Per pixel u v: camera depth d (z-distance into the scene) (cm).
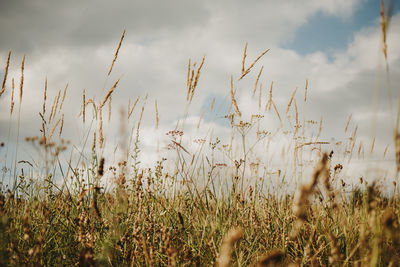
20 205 232
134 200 246
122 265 195
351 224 219
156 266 199
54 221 225
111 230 210
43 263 187
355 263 153
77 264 180
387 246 153
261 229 247
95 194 175
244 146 284
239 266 186
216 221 244
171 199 279
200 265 196
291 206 250
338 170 216
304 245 216
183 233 231
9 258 157
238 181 271
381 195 158
